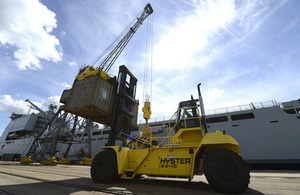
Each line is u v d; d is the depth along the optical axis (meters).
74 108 8.48
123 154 5.89
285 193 3.86
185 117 6.05
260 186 5.04
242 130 24.11
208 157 4.27
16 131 54.50
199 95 6.05
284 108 23.17
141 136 7.62
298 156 19.38
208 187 4.70
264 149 21.73
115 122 6.96
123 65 8.20
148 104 8.75
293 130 20.80
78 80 10.14
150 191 4.05
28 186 4.53
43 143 40.75
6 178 6.26
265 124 22.84
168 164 5.00
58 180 6.00
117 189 4.32
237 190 3.66
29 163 24.72
